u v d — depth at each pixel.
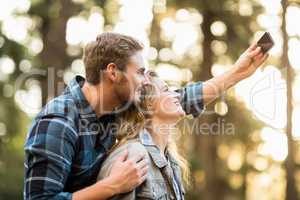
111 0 18.58
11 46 18.22
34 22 17.98
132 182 3.27
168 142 3.80
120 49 3.49
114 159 3.40
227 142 20.88
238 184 23.64
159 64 19.58
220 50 19.33
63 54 15.15
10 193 18.84
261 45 4.07
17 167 19.55
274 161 22.34
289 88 12.12
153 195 3.36
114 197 3.28
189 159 19.16
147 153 3.43
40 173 3.23
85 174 3.41
